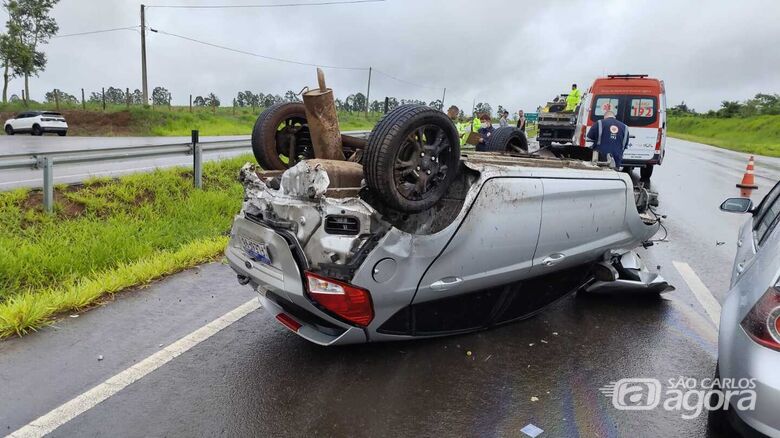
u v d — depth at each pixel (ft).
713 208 33.58
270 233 10.71
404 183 10.80
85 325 13.37
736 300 8.77
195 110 142.20
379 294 10.48
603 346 12.92
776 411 7.15
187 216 24.85
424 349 12.50
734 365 7.93
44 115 84.33
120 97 164.76
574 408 10.21
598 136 27.48
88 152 24.08
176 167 31.01
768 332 7.48
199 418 9.59
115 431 9.15
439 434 9.30
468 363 11.90
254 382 10.87
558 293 14.83
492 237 11.65
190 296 15.57
